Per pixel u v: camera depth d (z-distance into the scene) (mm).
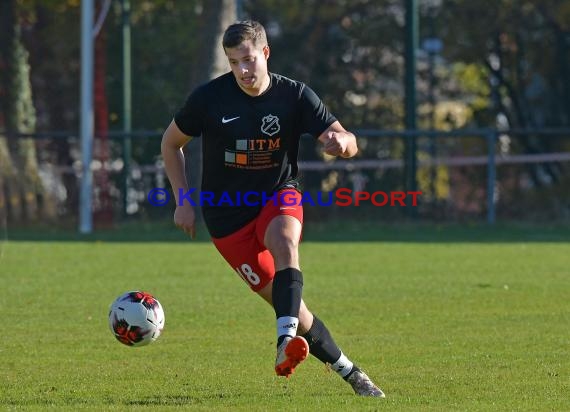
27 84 87125
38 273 47719
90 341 30922
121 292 41531
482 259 53594
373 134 74375
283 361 19922
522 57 88312
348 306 37750
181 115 22891
